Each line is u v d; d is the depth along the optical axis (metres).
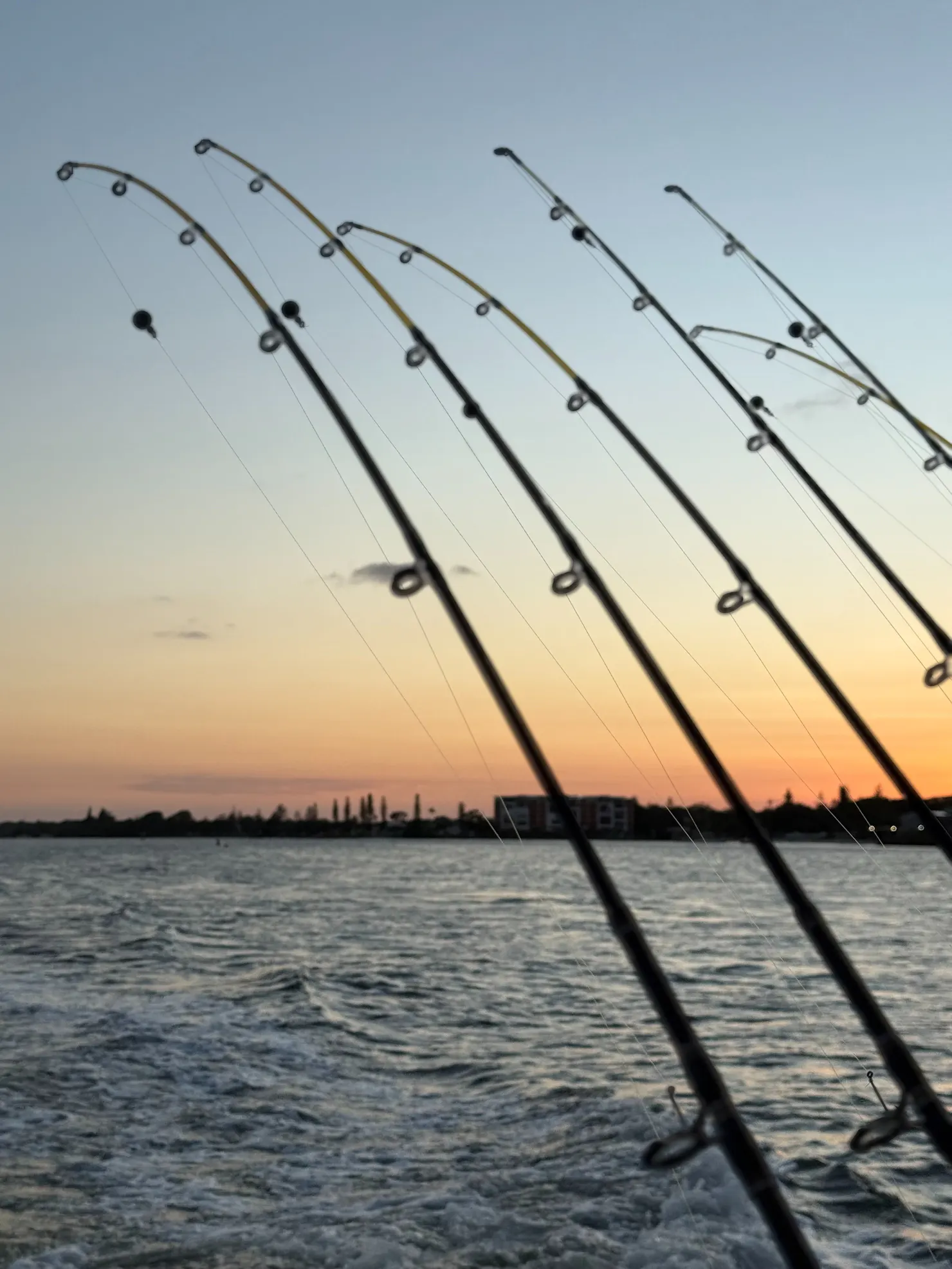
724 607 7.18
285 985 20.22
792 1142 11.12
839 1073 14.16
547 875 80.12
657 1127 10.97
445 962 25.61
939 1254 8.30
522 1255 8.00
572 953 28.03
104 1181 9.59
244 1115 11.76
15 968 22.84
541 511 6.15
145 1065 13.66
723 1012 18.77
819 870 83.12
